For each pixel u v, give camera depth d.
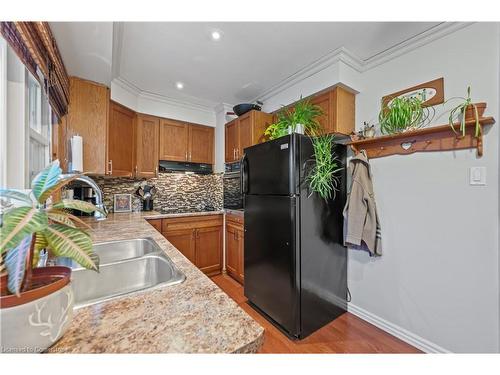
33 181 0.50
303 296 1.68
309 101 2.12
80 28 1.31
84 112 1.99
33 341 0.41
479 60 1.37
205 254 2.82
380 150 1.81
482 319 1.34
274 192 1.80
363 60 1.95
